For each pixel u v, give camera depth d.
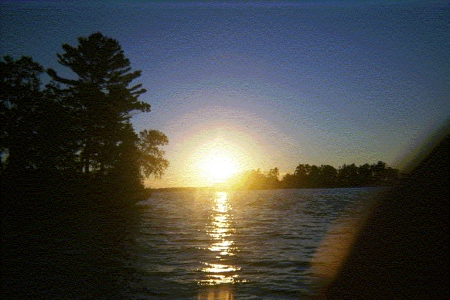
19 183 28.94
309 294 6.61
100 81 43.38
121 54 43.72
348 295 3.26
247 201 61.88
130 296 7.17
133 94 45.59
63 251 12.89
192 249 12.91
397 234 3.04
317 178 138.88
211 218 27.75
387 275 3.01
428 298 2.67
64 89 40.47
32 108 33.09
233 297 6.99
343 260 3.50
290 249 12.24
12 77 33.12
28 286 7.99
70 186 31.69
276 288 7.42
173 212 35.41
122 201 34.97
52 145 32.44
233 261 10.52
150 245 14.10
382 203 3.29
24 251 12.99
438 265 2.68
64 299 7.04
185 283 8.10
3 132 31.25
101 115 39.03
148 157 50.84
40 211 28.08
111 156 37.06
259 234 16.92
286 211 34.12
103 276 8.88
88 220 26.20
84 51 42.09
